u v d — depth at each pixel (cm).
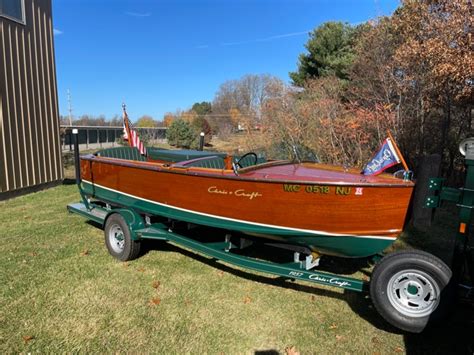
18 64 884
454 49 781
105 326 324
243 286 403
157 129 3212
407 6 969
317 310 355
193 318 338
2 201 823
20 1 890
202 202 411
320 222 339
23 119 898
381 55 1188
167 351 291
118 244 476
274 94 1370
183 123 2723
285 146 1193
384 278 299
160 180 450
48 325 324
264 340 308
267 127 1291
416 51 882
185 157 529
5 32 842
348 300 375
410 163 991
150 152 588
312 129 1176
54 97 1024
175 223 493
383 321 337
